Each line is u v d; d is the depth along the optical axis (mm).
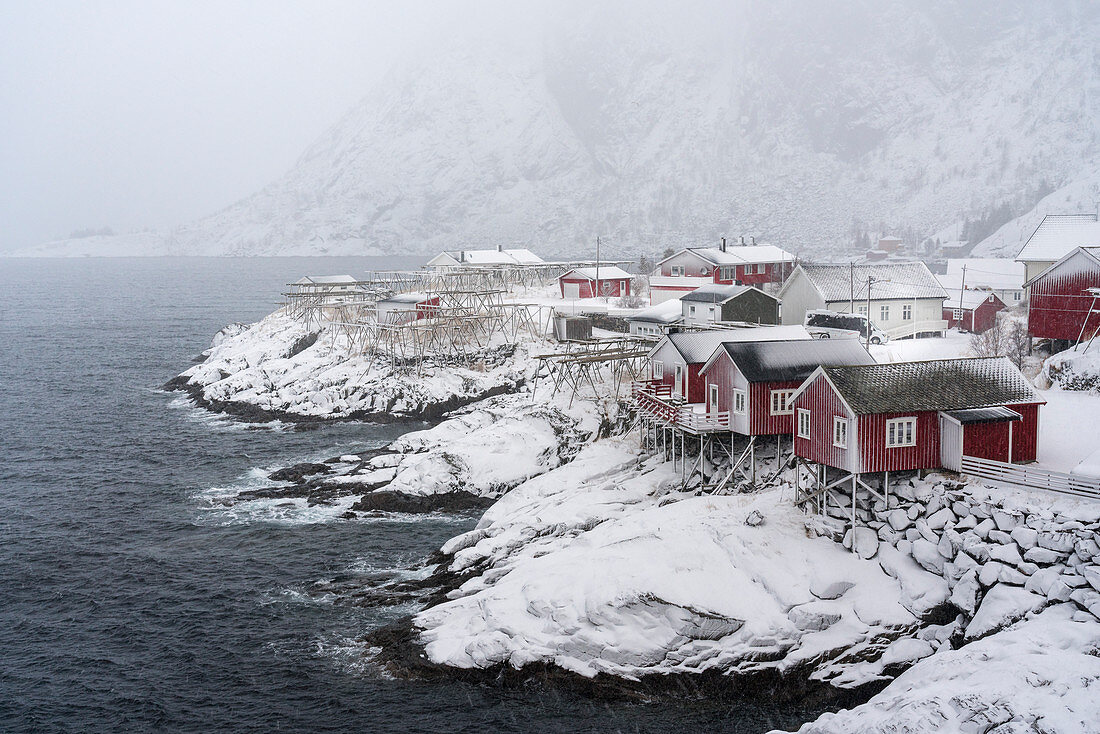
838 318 76688
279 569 51250
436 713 36406
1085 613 33719
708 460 55406
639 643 37531
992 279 103562
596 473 58188
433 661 39344
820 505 44250
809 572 40250
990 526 38500
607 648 37500
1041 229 76875
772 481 50781
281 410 89562
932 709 29188
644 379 72500
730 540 42406
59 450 78750
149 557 53688
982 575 37219
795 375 51625
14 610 47031
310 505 61938
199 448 78250
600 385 75750
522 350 96500
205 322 182000
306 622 44594
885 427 41875
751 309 86688
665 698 36469
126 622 45312
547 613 39594
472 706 36750
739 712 35562
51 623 45500
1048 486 38500
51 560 53562
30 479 70312
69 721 36906
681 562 40875
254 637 43312
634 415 65375
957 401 42844
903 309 82875
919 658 36125
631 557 41938
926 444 42531
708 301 87062
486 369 93938
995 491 39500
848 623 37938
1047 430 48656
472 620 41281
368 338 101188
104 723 36688
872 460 41844
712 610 37969
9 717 37250
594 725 35219
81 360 130000
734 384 52531
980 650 32844
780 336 61844
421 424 85062
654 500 53188
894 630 37594
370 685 38656
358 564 51562
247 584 49344
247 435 82500
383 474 65250
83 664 41406
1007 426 42625
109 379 114125
